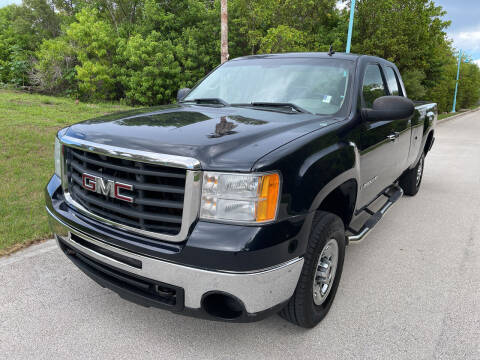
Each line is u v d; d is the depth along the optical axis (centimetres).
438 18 2170
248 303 208
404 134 434
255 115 289
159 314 288
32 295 304
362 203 346
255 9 1872
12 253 366
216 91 365
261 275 203
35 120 950
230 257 197
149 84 1970
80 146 237
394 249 421
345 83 330
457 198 633
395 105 298
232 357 246
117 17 2588
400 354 252
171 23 2203
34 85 2284
